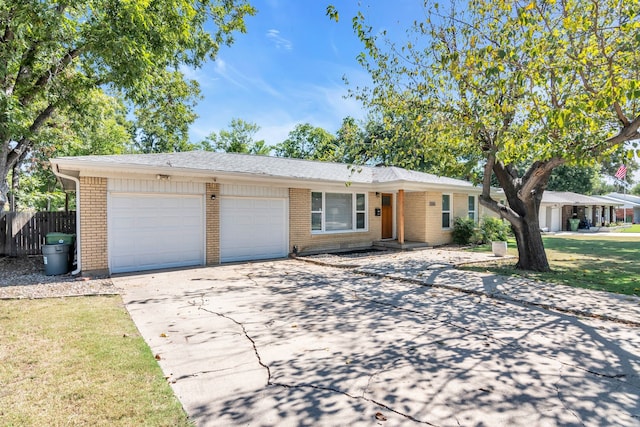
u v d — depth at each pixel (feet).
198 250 34.47
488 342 14.46
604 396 10.22
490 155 28.27
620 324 16.69
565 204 92.84
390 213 53.93
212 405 9.73
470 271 30.63
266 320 17.37
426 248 49.65
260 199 38.83
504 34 22.72
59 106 34.53
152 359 12.48
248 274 30.12
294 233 41.68
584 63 19.52
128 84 29.27
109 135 67.56
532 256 31.27
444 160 33.32
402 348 13.84
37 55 29.27
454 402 9.90
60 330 15.39
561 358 12.86
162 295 22.39
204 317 17.78
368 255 42.06
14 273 29.71
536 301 20.44
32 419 8.84
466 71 22.76
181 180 33.06
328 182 42.27
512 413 9.35
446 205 54.65
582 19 18.38
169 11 30.22
